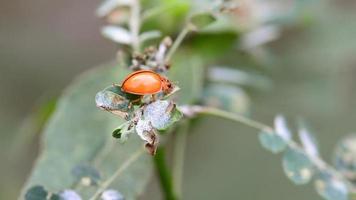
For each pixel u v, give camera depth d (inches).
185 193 10.5
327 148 10.2
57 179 5.9
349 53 8.8
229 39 7.2
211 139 10.4
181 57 6.8
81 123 6.3
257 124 6.0
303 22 8.7
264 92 8.2
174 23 6.7
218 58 7.6
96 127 6.3
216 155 10.5
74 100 6.4
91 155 6.1
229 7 6.0
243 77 7.7
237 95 7.1
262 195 10.5
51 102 7.3
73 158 6.1
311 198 10.5
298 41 8.8
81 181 5.7
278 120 6.0
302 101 8.4
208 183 10.5
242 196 10.4
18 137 10.9
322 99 8.5
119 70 6.5
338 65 8.7
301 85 8.4
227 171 10.5
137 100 4.9
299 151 5.9
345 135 10.3
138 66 5.6
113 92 4.9
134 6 6.5
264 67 8.1
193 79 6.4
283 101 8.3
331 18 8.9
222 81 7.6
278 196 10.6
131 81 4.9
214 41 7.1
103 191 5.5
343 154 6.2
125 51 6.2
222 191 10.5
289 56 8.5
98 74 6.5
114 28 6.2
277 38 8.7
